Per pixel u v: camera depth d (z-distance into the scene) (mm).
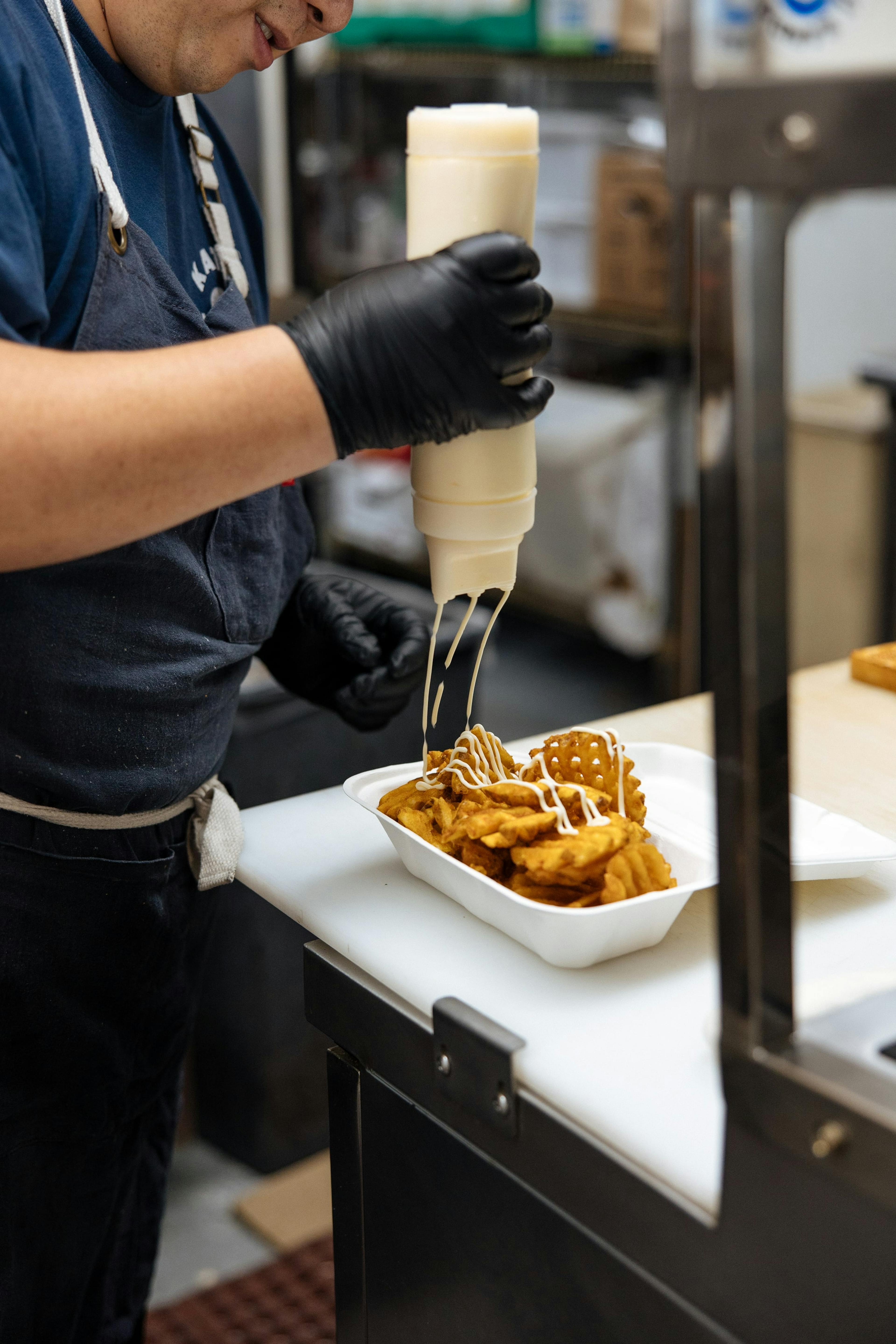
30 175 1028
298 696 1451
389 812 1100
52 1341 1309
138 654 1145
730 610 755
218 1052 2037
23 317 998
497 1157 941
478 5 3525
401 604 1412
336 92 3959
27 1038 1193
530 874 994
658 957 1015
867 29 688
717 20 713
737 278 724
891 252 3580
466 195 971
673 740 1363
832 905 1090
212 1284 1837
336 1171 1104
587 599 3744
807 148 700
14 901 1154
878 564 3137
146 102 1181
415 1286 1048
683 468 3350
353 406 947
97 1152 1277
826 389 3453
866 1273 803
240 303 1249
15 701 1109
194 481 934
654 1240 855
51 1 1083
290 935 1933
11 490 908
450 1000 950
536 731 3473
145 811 1199
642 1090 888
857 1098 751
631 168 3258
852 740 1361
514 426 994
